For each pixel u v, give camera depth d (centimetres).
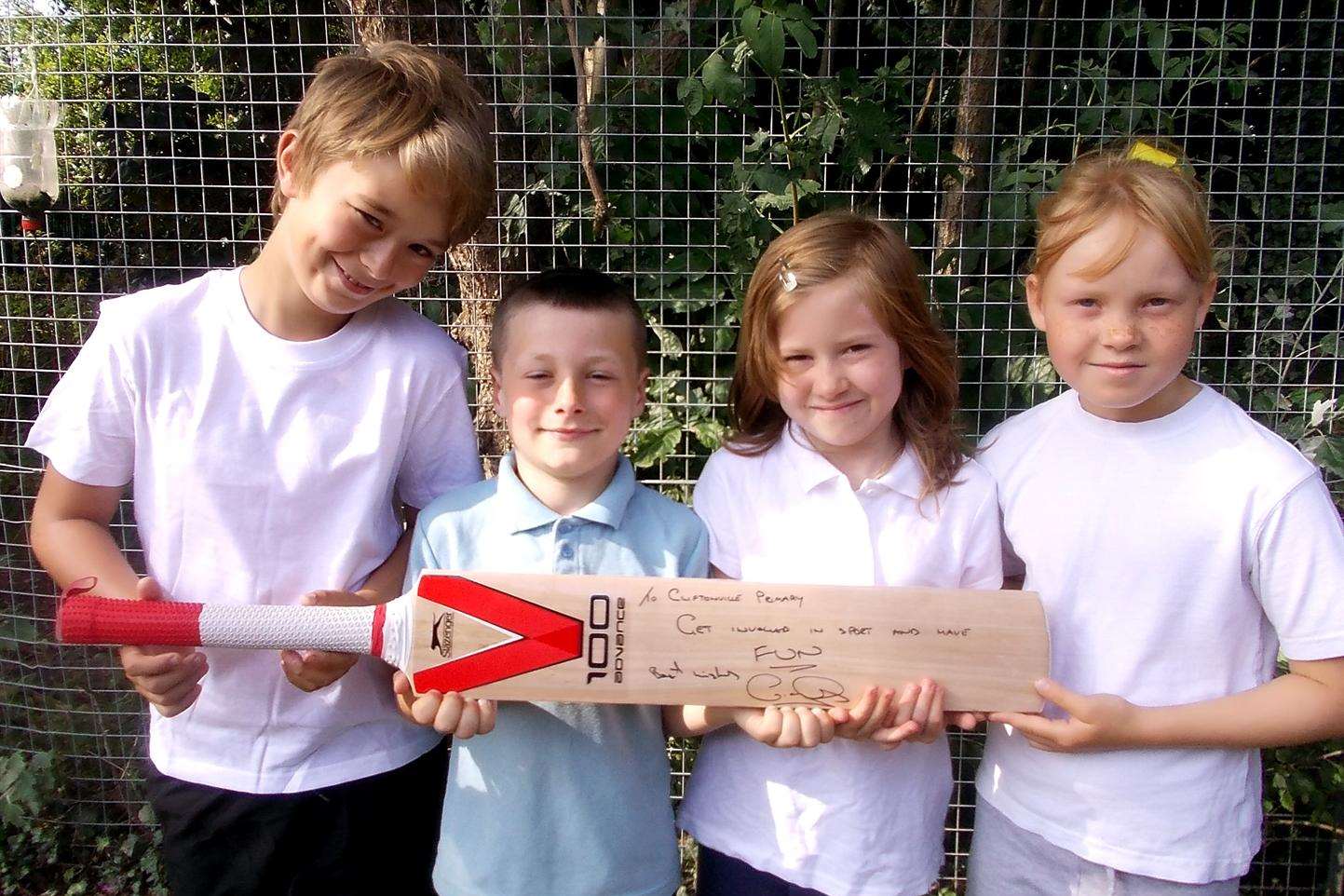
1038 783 141
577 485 140
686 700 127
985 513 144
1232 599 133
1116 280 127
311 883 145
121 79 254
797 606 129
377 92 130
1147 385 129
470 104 139
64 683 250
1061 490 140
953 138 246
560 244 219
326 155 128
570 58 228
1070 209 132
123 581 136
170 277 273
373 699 144
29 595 257
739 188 212
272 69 266
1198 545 133
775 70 198
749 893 143
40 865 244
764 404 155
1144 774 133
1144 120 240
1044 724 129
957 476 145
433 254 135
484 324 229
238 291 140
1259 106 227
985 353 230
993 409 225
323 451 138
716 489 151
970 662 129
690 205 230
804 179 211
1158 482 135
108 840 244
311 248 129
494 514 139
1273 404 236
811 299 136
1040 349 229
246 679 139
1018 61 266
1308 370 228
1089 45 268
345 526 140
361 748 144
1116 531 136
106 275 271
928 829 144
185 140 269
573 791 132
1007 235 226
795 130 217
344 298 132
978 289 226
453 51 217
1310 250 227
